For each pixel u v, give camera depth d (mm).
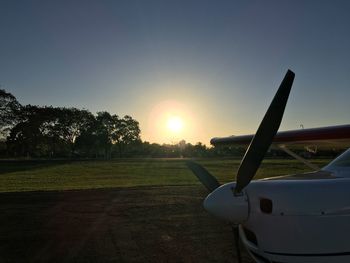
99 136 93250
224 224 7215
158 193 11648
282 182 3123
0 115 74562
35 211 8672
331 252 2980
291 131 4875
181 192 11867
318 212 2959
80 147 91062
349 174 3463
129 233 6594
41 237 6359
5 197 10852
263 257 3146
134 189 12688
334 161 4020
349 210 2975
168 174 23078
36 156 81688
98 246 5820
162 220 7641
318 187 3039
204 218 7805
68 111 87250
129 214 8273
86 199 10461
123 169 28625
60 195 11219
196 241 6055
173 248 5680
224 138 6285
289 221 2971
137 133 104062
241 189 3070
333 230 2969
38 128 79688
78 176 21641
